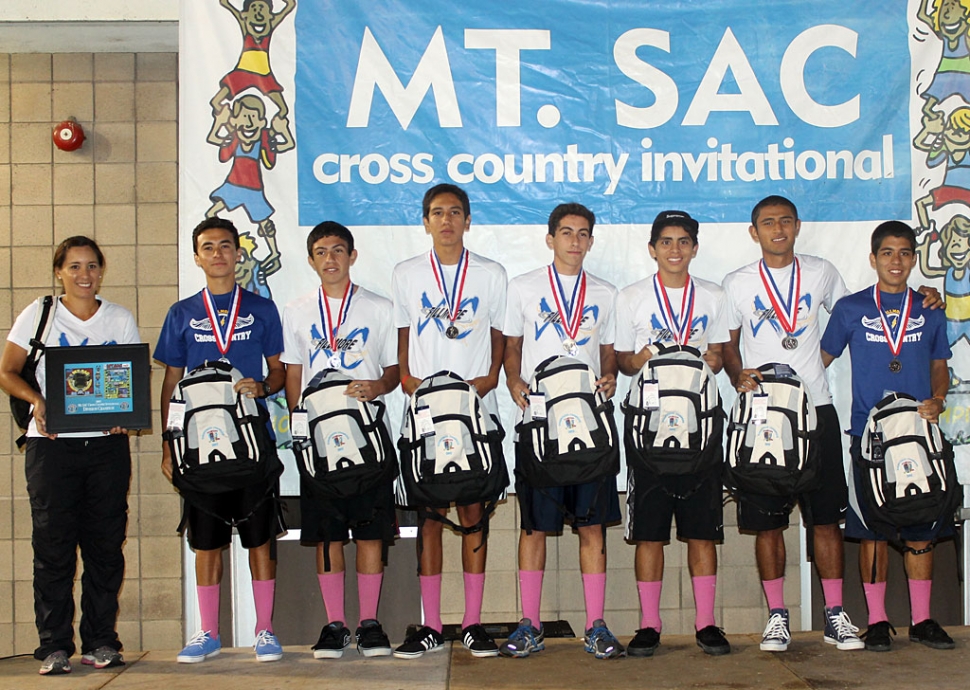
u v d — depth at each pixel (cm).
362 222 442
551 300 416
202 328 406
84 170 486
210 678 373
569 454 381
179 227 436
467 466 383
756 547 416
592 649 398
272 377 412
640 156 447
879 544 414
